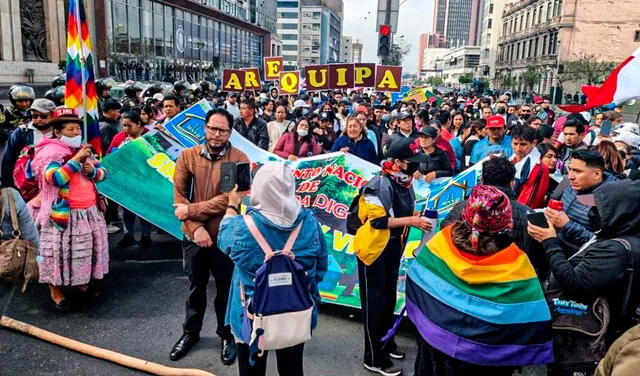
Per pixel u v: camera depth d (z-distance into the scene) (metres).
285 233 2.60
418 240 4.62
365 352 3.74
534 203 4.40
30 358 3.78
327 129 9.38
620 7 58.06
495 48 94.56
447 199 4.68
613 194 2.43
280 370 2.85
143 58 41.41
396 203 3.55
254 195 2.61
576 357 2.48
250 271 2.62
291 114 11.21
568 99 30.11
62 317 4.48
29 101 6.54
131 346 4.03
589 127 9.05
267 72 14.14
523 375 3.07
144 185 5.87
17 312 4.55
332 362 3.87
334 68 12.59
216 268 3.75
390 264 3.65
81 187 4.50
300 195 5.20
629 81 3.89
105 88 8.83
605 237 2.49
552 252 2.57
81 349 3.86
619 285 2.38
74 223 4.46
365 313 3.65
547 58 64.38
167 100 6.70
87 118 5.19
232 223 2.73
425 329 2.47
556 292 2.60
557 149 6.38
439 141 6.91
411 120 7.25
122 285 5.21
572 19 59.56
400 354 3.93
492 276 2.35
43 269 4.42
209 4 57.16
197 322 3.95
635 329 1.66
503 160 3.20
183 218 3.61
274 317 2.52
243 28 71.88
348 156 5.27
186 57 52.09
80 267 4.50
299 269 2.59
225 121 3.67
